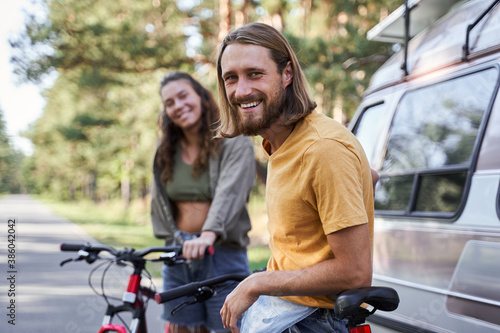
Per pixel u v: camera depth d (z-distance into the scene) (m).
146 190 29.25
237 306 1.79
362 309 1.72
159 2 11.32
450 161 3.14
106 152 23.11
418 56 3.60
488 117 2.85
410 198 3.38
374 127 4.02
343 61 9.59
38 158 35.78
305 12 11.22
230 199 2.80
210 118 2.93
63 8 10.24
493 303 2.54
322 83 9.05
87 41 10.30
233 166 2.87
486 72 2.94
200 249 2.55
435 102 3.35
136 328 2.54
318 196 1.69
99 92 12.53
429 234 3.04
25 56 10.05
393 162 3.67
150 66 11.07
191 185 2.94
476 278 2.67
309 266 1.79
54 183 55.66
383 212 3.50
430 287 2.97
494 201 2.66
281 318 1.86
